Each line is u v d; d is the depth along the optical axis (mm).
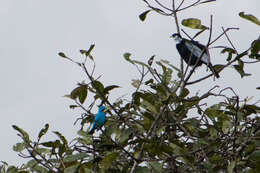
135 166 9812
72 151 10500
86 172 9906
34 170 10375
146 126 10453
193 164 10047
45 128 10281
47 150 10383
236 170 9914
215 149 10609
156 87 11086
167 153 9922
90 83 10609
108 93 10727
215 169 9969
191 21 10820
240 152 9867
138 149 10117
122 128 10844
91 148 10336
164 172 10188
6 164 10539
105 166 9609
